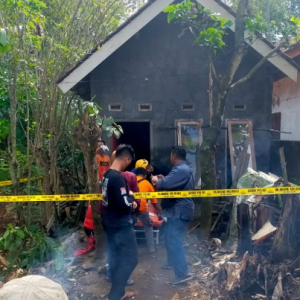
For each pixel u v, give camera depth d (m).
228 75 4.96
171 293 3.75
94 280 4.12
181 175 3.95
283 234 3.77
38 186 6.14
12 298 1.25
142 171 4.84
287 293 3.35
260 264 3.59
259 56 6.19
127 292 3.73
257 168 6.57
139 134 9.16
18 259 4.48
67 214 6.87
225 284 3.60
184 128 6.47
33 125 6.22
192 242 5.04
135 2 9.16
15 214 6.84
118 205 3.36
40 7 5.26
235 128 6.46
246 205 4.02
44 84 5.80
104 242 4.64
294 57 7.41
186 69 6.47
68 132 7.08
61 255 4.54
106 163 5.67
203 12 4.96
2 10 4.90
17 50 5.05
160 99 6.48
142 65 6.44
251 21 4.93
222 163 6.53
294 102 8.13
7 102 6.71
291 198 3.77
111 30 8.52
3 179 6.63
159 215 5.34
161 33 6.41
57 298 1.30
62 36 6.36
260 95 6.54
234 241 4.71
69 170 7.51
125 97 6.45
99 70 6.42
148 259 4.71
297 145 7.66
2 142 7.38
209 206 5.02
